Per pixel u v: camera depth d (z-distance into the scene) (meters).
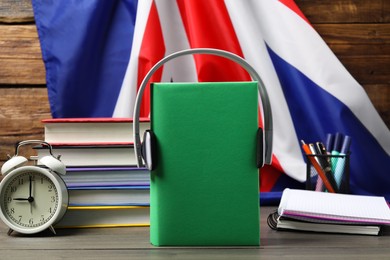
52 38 1.66
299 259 0.91
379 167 1.69
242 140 0.98
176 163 0.98
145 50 1.62
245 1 1.69
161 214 0.99
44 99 1.76
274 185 1.71
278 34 1.68
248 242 0.99
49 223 1.10
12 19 1.75
